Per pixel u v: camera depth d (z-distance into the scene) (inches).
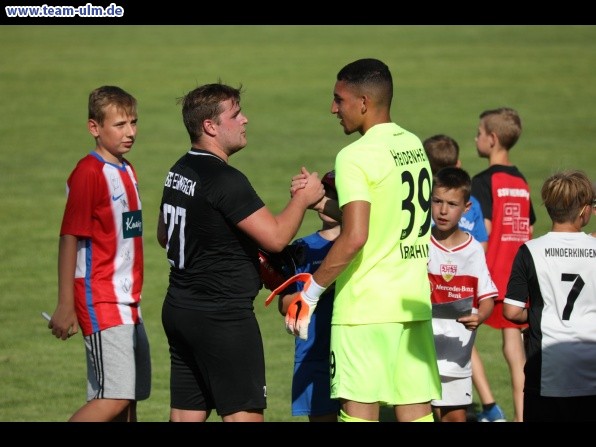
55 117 2888.8
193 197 714.2
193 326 719.7
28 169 2299.5
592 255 742.5
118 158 802.2
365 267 712.4
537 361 745.0
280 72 3693.4
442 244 892.0
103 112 781.3
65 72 3612.2
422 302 731.4
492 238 1066.7
